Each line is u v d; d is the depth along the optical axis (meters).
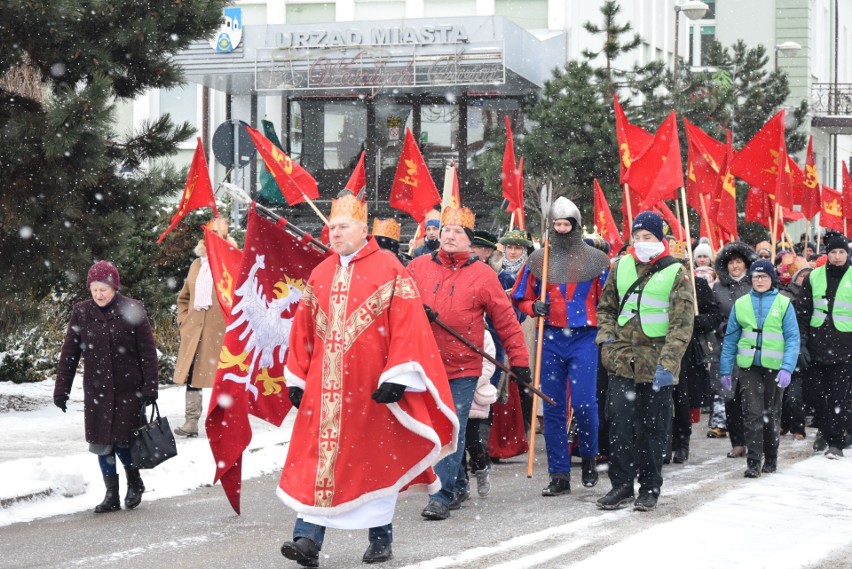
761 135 19.48
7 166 16.19
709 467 13.98
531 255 12.27
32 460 12.45
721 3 55.53
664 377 10.59
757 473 13.05
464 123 40.81
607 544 9.30
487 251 13.32
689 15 35.06
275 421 10.27
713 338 16.48
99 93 15.84
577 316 12.02
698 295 14.45
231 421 10.05
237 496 10.19
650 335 10.91
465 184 40.78
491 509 11.09
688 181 21.12
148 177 18.22
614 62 44.59
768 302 13.38
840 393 14.77
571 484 12.67
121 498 11.63
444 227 11.09
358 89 39.66
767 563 8.55
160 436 11.00
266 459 13.93
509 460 14.45
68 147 15.73
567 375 12.18
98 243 17.12
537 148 32.38
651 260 11.01
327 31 38.69
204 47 39.09
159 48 17.66
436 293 11.05
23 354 20.23
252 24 40.66
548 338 12.09
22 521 10.55
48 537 9.83
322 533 8.62
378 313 8.70
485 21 37.72
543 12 43.03
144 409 11.07
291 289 10.30
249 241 10.05
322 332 8.76
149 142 18.31
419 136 41.06
